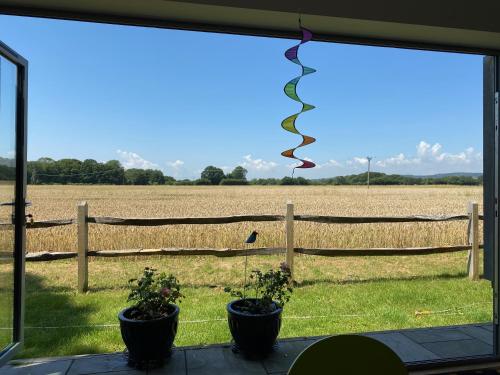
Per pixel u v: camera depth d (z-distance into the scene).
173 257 5.95
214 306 3.82
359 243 6.98
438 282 4.83
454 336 3.00
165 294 2.50
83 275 4.28
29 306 3.80
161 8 2.11
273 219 4.67
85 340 2.98
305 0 2.14
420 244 7.09
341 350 0.87
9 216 2.50
